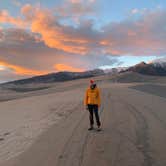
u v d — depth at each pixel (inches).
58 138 330.6
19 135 364.5
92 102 369.4
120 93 1052.5
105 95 978.7
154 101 707.4
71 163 239.1
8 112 641.0
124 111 538.0
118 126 389.7
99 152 267.1
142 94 966.4
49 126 414.9
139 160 241.0
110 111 547.2
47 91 2210.9
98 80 3848.4
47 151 277.6
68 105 693.3
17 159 258.2
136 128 371.6
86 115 507.8
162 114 482.0
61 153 268.7
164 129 360.2
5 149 298.8
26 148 294.8
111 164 233.1
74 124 419.5
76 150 276.4
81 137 330.6
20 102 952.3
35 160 251.8
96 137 327.6
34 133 370.0
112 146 286.4
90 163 237.6
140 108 571.5
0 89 3742.6
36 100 952.9
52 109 632.4
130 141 304.8
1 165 244.4
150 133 339.9
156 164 230.4
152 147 279.3
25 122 470.9
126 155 255.4
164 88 1336.1
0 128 428.8
